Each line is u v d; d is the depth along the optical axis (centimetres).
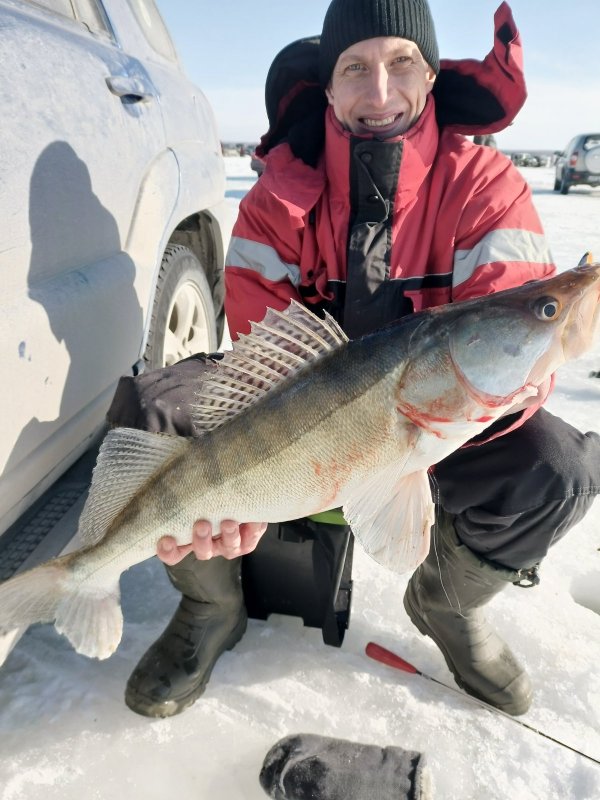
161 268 253
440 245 192
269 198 204
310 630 217
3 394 144
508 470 169
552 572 243
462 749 172
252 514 156
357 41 192
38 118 166
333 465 149
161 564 245
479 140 373
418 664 204
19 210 156
